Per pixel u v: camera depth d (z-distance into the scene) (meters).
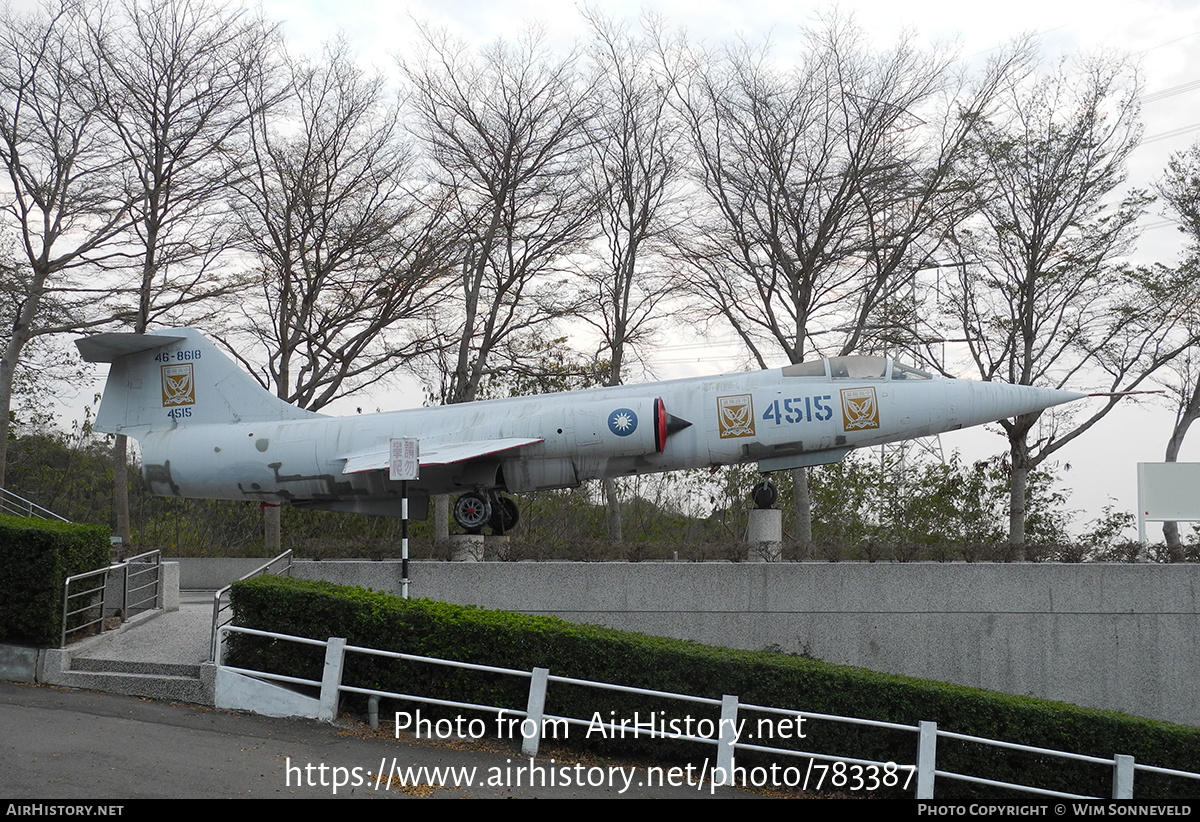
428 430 18.58
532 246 26.20
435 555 15.75
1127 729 9.90
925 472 32.06
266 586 11.05
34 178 23.81
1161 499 16.64
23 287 24.02
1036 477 30.75
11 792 7.29
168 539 31.48
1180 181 24.86
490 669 10.05
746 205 24.42
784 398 17.70
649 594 14.22
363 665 10.76
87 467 37.09
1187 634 14.19
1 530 11.63
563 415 17.75
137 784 7.74
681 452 17.95
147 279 24.20
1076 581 14.27
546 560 15.30
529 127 25.61
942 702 10.03
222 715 10.31
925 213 23.70
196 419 20.17
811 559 15.21
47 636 11.43
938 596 14.25
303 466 19.05
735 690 10.30
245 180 25.02
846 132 23.55
